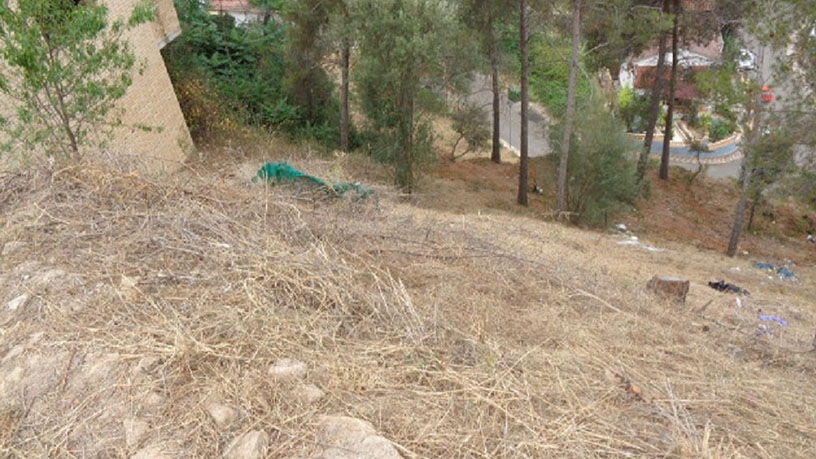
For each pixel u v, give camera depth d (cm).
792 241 1948
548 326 418
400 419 275
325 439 255
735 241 1603
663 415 316
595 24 1692
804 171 1163
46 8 643
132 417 271
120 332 328
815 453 311
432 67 1473
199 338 320
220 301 356
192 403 277
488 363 330
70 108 705
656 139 2855
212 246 413
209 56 2078
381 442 250
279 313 350
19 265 402
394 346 335
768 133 1216
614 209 1756
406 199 1423
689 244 1744
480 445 264
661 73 1944
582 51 2122
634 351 412
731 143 2820
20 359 318
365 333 353
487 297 449
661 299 605
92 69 697
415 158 1570
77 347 319
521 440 272
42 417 282
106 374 298
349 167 1473
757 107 1248
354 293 384
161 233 434
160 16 1441
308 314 358
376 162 1591
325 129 1994
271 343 322
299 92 1991
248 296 354
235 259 398
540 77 3133
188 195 505
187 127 1527
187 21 2055
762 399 369
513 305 456
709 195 2241
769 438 315
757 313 719
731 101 1267
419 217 816
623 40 1684
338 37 1556
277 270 386
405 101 1469
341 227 508
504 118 2900
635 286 645
